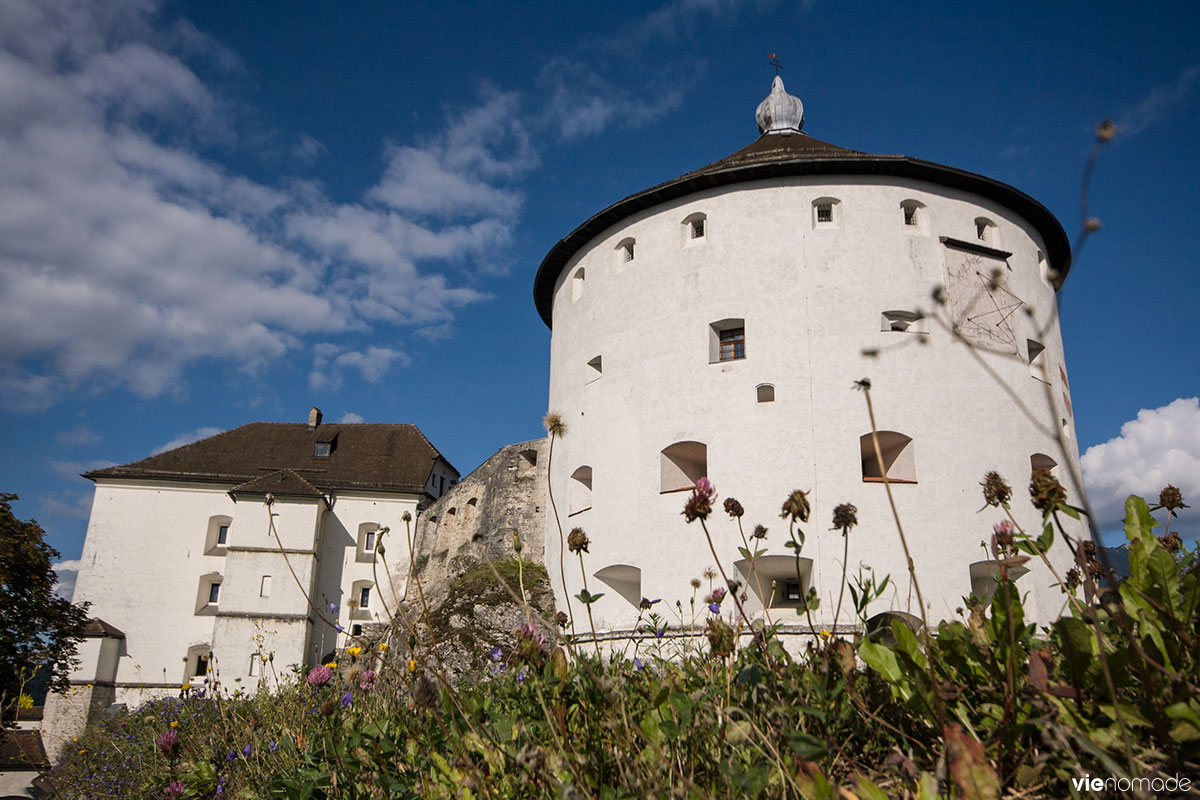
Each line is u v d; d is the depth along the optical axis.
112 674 36.03
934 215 21.67
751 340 20.69
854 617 17.73
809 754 2.58
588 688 3.38
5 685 24.55
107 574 37.78
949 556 18.56
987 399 20.11
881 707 3.22
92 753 11.61
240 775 5.21
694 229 22.77
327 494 39.06
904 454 19.58
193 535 38.88
